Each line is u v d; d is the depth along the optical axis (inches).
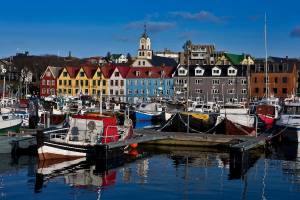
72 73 5275.6
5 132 1831.9
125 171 1269.7
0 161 1378.0
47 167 1295.5
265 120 2290.8
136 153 1612.9
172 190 1049.5
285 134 1860.2
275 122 2167.8
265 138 1695.4
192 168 1325.0
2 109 2267.5
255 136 1771.7
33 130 1854.1
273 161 1459.2
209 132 1931.6
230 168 1326.3
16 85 5300.2
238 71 4953.3
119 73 5191.9
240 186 1095.6
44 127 1987.0
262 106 2738.7
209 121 2001.7
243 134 1860.2
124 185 1095.6
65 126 1747.0
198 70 5007.4
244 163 1352.1
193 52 6535.4
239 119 2218.3
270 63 5004.9
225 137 1742.1
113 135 1493.6
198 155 1576.0
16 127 1888.5
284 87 4923.7
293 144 1843.0
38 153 1379.2
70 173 1224.2
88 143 1400.1
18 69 5959.6
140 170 1288.1
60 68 5526.6
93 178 1169.4
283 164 1402.6
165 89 5088.6
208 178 1183.6
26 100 3319.4
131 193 1018.7
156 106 3225.9
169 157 1528.1
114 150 1423.5
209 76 4965.6
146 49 5698.8
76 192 1021.8
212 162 1432.1
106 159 1362.0
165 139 1775.3
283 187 1087.6
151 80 5123.0
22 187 1057.5
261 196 1002.7
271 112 2694.4
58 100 3405.5
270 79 4960.6
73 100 3528.5
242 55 5964.6
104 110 2994.6
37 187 1061.1
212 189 1062.4
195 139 1764.3
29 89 5502.0
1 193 1000.9
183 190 1050.1
